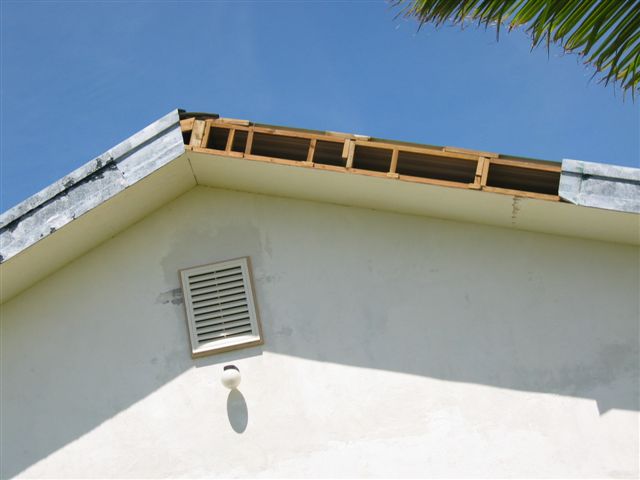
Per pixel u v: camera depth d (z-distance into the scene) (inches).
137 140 289.4
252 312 301.0
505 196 280.2
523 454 278.4
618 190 270.5
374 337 295.6
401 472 279.1
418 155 280.1
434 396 287.0
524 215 291.7
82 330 303.3
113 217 301.0
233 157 290.5
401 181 284.2
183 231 314.0
